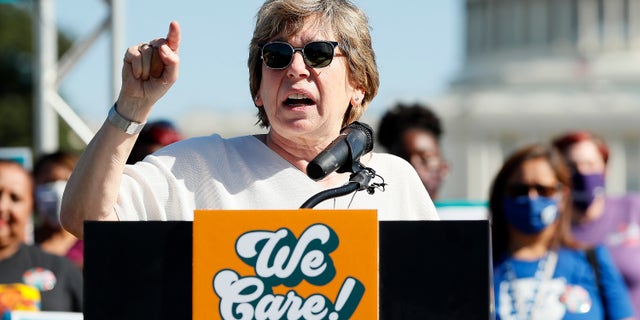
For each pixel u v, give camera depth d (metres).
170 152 7.13
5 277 12.10
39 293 12.12
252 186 7.02
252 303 5.77
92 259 5.88
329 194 6.61
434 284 5.76
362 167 6.79
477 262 5.74
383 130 15.33
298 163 7.16
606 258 12.52
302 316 5.75
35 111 20.97
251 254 5.78
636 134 119.25
